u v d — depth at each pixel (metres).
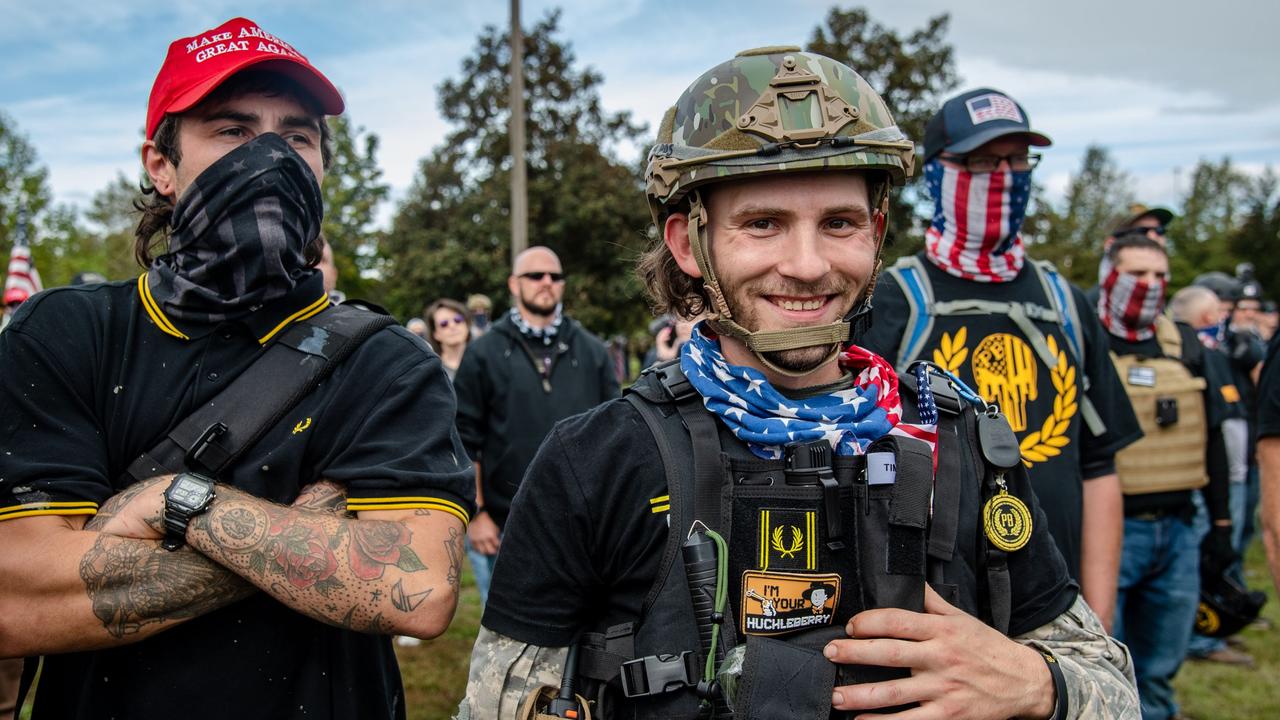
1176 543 3.52
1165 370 3.66
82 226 30.38
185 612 1.36
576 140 22.38
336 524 1.41
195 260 1.51
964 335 2.49
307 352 1.52
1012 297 2.54
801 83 1.27
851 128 1.27
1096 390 2.63
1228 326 7.71
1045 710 1.23
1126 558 3.52
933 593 1.25
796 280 1.27
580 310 20.75
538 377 4.70
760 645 1.19
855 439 1.29
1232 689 4.69
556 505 1.35
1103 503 2.63
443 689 4.54
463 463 1.57
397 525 1.44
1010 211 2.54
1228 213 65.50
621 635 1.29
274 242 1.48
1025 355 2.48
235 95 1.57
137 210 1.80
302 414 1.50
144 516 1.38
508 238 21.61
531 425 4.65
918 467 1.27
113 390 1.48
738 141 1.26
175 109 1.54
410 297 22.23
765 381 1.31
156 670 1.40
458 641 5.34
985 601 1.33
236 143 1.60
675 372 1.39
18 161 27.30
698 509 1.26
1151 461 3.50
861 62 21.17
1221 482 3.79
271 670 1.44
